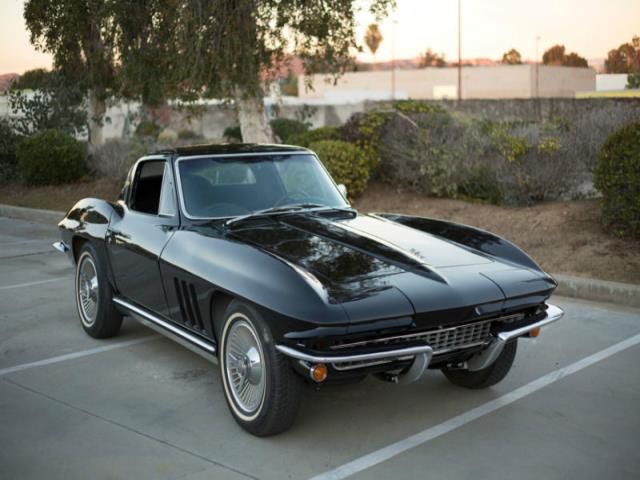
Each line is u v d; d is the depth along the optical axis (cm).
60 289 798
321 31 1184
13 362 550
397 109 1255
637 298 696
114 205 591
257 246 429
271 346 384
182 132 2398
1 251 1055
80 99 1952
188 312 463
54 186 1681
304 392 480
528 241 885
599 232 867
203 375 517
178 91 1292
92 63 1560
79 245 633
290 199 525
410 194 1191
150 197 547
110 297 582
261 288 384
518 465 374
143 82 1395
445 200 1135
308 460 380
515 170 1044
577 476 361
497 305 405
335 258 413
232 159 534
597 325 635
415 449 394
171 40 1255
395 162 1195
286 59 1268
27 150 1677
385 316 366
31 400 470
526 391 481
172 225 498
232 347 420
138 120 1933
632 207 810
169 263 467
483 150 1098
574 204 994
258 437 409
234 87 1266
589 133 1070
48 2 1453
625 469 368
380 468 371
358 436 411
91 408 456
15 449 396
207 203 501
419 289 387
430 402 464
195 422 432
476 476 362
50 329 639
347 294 371
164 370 528
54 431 420
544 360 544
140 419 438
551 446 397
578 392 479
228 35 1165
